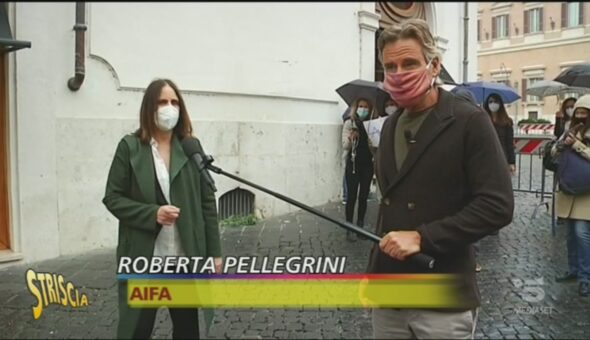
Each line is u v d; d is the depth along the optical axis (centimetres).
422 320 233
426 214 225
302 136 969
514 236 770
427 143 224
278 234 773
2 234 634
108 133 704
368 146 733
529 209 962
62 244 669
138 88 732
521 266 623
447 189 222
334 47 1032
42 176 652
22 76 635
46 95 653
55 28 656
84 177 685
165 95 321
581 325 453
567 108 719
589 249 527
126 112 722
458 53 1470
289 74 946
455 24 1452
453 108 224
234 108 859
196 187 326
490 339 427
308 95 984
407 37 225
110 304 499
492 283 562
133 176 318
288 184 945
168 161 324
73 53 671
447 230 216
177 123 330
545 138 1069
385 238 223
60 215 667
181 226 320
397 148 236
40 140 650
